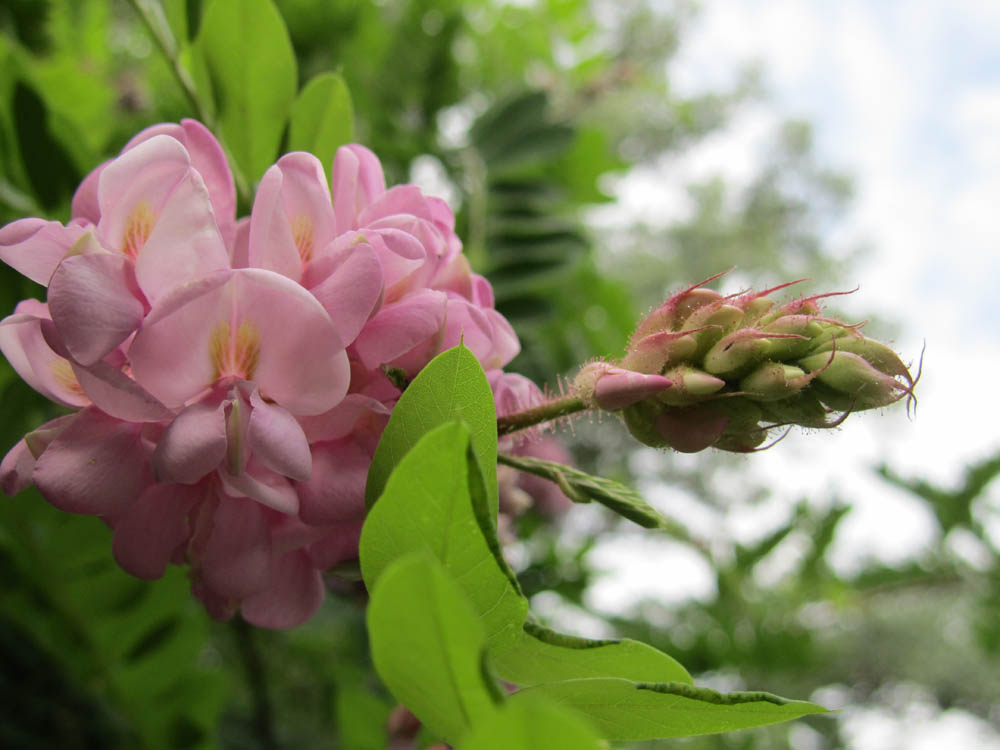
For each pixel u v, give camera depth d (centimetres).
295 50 29
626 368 11
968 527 31
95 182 12
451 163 28
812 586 32
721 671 30
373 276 11
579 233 26
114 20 40
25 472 11
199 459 10
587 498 13
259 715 25
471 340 12
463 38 33
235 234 11
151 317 10
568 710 10
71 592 19
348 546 11
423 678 8
